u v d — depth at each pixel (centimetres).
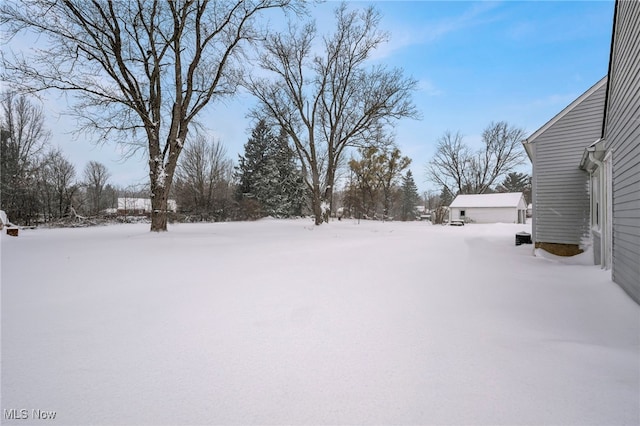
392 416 166
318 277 514
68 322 306
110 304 364
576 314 340
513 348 252
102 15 1034
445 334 281
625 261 425
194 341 263
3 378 203
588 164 741
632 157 393
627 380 204
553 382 201
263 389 192
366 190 3872
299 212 3609
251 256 732
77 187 2644
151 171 1152
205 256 724
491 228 2080
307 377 206
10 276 505
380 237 1312
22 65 959
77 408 173
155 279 490
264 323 306
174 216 2525
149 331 284
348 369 217
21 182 2175
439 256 778
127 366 220
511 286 468
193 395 186
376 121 1834
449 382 200
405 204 5819
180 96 1136
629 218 406
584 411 171
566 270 616
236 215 2911
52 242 975
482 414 168
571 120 880
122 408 173
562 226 882
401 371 214
